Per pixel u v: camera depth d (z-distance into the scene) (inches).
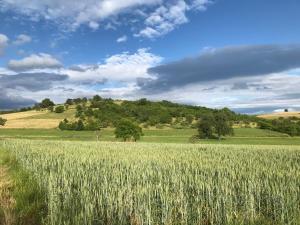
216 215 342.0
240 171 601.9
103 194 394.3
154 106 7342.5
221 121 4338.1
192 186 435.2
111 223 335.0
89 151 1128.2
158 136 4338.1
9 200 402.0
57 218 330.6
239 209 369.4
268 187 410.9
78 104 7165.4
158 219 339.9
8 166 748.0
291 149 1443.2
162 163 711.1
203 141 3841.0
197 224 337.4
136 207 355.9
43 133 4468.5
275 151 1284.4
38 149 1193.4
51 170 581.6
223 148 1517.0
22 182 499.5
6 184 495.5
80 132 4608.8
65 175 506.3
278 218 343.3
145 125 5659.5
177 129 5201.8
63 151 1106.1
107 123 5487.2
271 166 713.6
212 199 381.7
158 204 362.3
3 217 327.3
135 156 920.3
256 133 4761.3
